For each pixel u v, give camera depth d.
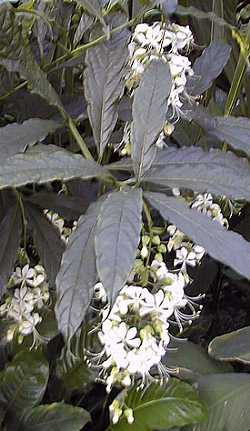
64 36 0.67
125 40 0.55
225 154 0.50
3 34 0.54
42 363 0.71
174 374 0.73
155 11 0.64
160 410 0.68
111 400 0.81
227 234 0.42
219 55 0.68
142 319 0.52
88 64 0.54
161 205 0.44
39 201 0.63
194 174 0.46
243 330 0.71
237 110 0.82
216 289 1.00
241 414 0.71
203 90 0.67
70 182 0.67
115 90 0.53
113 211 0.41
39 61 0.71
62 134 0.74
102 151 0.53
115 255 0.39
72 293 0.44
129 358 0.52
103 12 0.61
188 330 0.86
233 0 0.80
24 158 0.44
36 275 0.63
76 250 0.45
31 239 0.72
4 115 0.71
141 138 0.46
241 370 0.89
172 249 0.65
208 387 0.73
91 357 0.68
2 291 0.59
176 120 0.61
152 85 0.46
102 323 0.54
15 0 0.58
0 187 0.42
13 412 0.71
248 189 0.45
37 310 0.67
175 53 0.60
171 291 0.52
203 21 0.81
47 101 0.61
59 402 0.73
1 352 0.74
